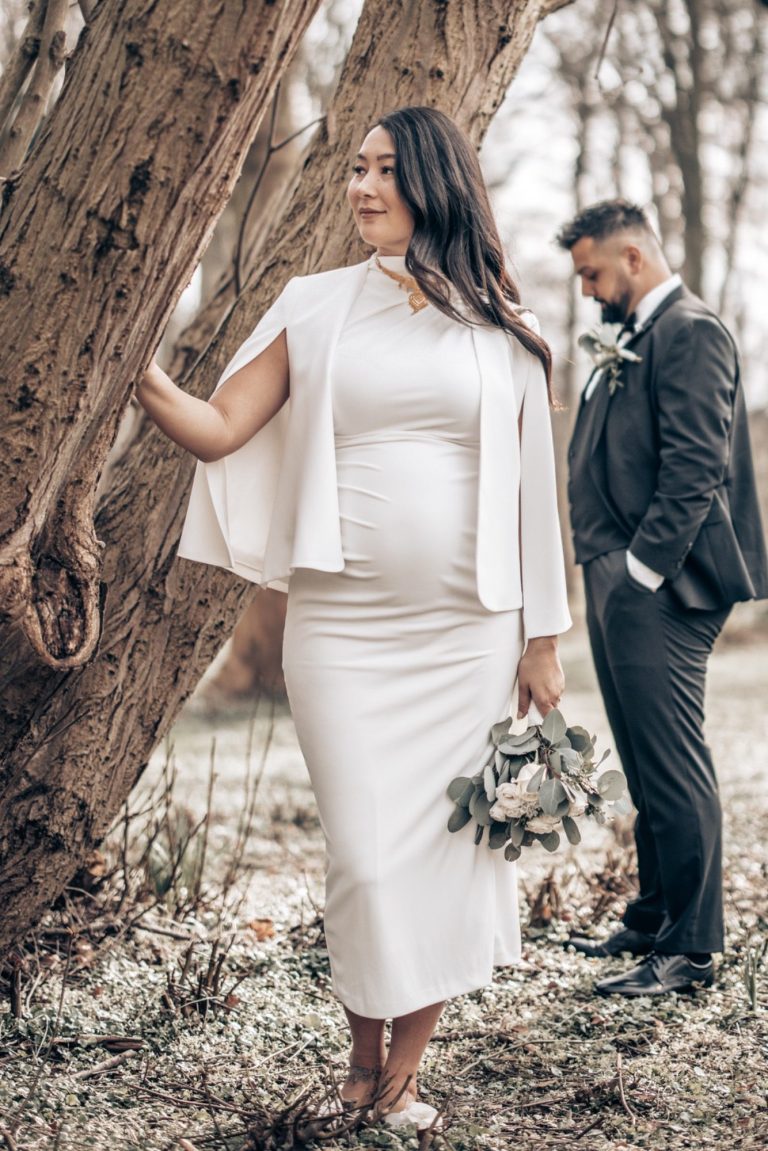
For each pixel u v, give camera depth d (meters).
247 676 11.44
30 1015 2.98
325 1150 2.37
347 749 2.53
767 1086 2.80
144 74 1.99
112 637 2.96
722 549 3.66
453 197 2.61
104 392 2.26
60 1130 2.33
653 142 15.80
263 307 3.21
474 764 2.62
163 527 3.02
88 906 3.84
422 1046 2.59
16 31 6.02
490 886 2.66
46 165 2.10
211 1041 3.01
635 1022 3.25
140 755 3.04
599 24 13.66
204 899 4.32
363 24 3.24
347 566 2.56
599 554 3.76
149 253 2.10
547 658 2.74
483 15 3.12
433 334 2.62
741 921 4.09
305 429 2.58
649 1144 2.51
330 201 3.20
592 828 6.05
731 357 3.70
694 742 3.59
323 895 4.64
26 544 2.32
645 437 3.73
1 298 2.13
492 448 2.59
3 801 2.79
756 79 14.48
